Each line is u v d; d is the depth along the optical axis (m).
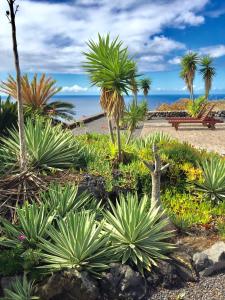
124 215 6.17
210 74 31.05
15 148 8.37
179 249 6.29
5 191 6.93
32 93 11.75
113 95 8.10
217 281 5.71
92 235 5.74
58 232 5.77
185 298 5.31
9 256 5.63
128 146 9.52
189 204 7.91
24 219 6.11
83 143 9.68
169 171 8.62
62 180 7.56
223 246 6.24
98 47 8.22
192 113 26.81
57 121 12.22
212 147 14.19
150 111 28.62
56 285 5.16
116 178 8.09
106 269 5.52
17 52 7.22
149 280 5.54
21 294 5.13
